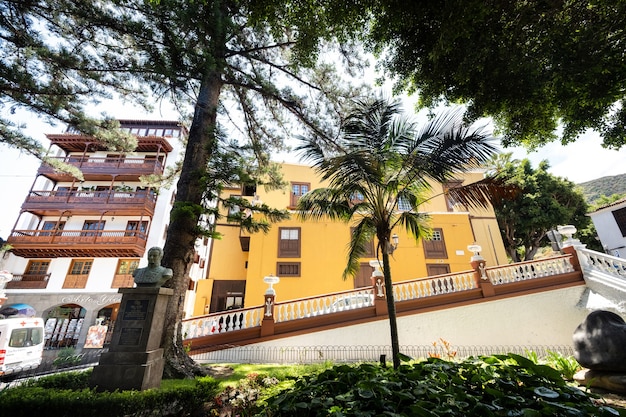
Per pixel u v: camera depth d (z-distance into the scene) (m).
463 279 11.50
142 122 24.06
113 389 4.48
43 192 19.30
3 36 8.17
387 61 7.61
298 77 10.84
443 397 2.89
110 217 19.83
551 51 5.31
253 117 12.05
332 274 16.48
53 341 16.39
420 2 5.37
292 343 9.93
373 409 2.83
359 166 6.77
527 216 22.06
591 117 6.57
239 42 9.77
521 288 11.14
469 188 7.46
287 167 19.98
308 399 3.28
